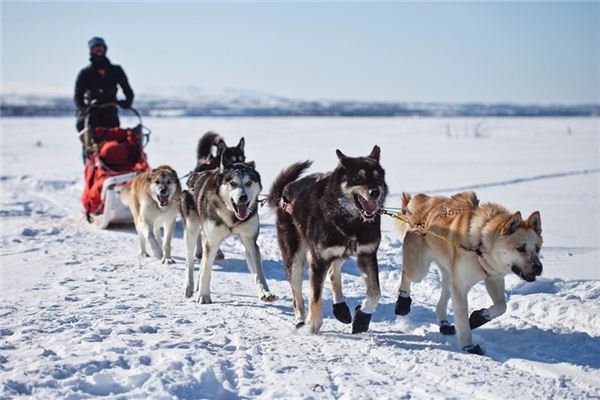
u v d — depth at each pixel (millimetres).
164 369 3838
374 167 4590
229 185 5703
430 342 4652
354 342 4660
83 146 10422
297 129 40094
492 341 4637
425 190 13047
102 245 8508
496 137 32281
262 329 4953
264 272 7070
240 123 49188
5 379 3607
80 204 12383
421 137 32219
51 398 3410
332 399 3531
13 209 11461
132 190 8133
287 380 3801
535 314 5113
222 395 3574
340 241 4676
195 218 6152
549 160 19500
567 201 11602
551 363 4051
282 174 5461
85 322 4965
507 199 11836
